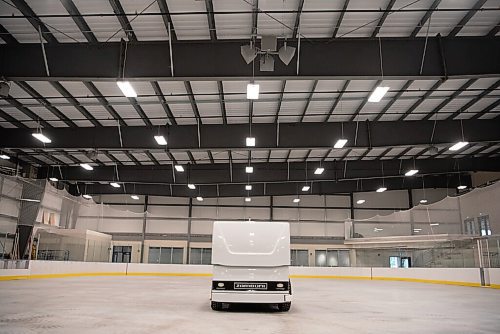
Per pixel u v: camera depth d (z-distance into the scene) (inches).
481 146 933.2
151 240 1323.8
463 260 892.6
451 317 350.6
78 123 742.5
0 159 965.8
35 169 1072.2
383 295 578.6
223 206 1375.5
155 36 458.9
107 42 454.9
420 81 587.2
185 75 443.2
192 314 346.6
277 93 625.0
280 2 406.9
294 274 1186.0
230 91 616.7
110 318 314.5
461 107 682.2
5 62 452.4
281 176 1047.6
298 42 438.3
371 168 1040.8
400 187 1228.5
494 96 636.7
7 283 689.0
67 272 944.9
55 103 656.4
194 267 1164.5
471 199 940.0
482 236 819.4
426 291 660.7
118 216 1322.6
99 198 1362.0
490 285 754.2
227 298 351.3
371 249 1220.5
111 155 982.4
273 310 386.0
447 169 1020.5
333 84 596.4
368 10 413.4
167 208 1363.2
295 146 725.3
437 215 1024.2
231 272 356.2
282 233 365.1
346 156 1011.9
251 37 433.4
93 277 976.9
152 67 446.0
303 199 1379.2
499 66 444.5
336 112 697.6
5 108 674.2
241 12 414.6
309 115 708.7
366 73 442.3
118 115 704.4
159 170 1069.1
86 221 1193.4
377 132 727.1
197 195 1263.5
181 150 745.0
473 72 442.9
